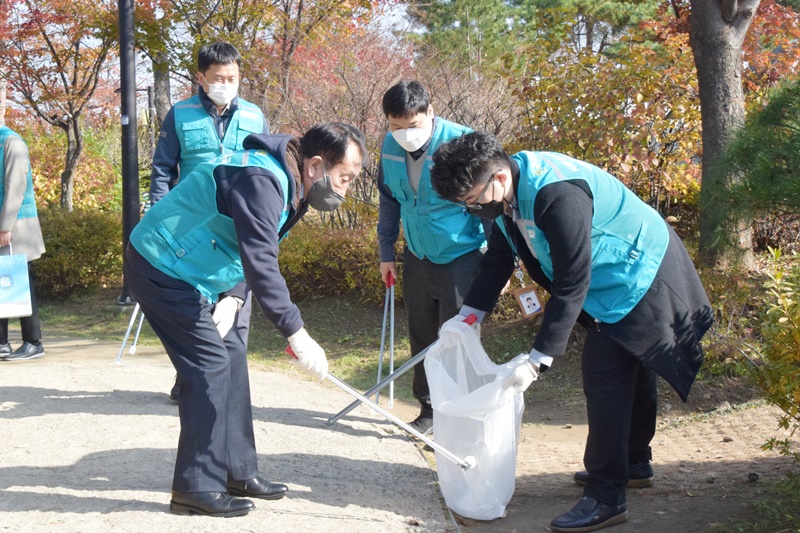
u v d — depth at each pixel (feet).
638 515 11.05
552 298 10.23
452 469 11.23
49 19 32.19
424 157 13.14
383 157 13.87
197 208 9.65
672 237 11.12
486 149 9.76
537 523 10.96
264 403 16.11
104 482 11.07
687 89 23.02
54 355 20.90
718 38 20.18
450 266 13.58
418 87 12.87
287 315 9.51
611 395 10.58
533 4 55.52
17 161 18.58
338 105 28.35
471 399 10.75
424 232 13.47
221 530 9.58
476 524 10.96
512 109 25.98
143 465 11.81
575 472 13.20
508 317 22.76
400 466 12.71
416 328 14.51
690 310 10.93
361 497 11.21
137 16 31.94
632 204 10.65
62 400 15.30
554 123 22.86
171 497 10.44
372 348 22.65
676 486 12.15
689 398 16.94
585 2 52.16
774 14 27.20
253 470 10.80
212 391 9.96
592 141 21.79
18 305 16.24
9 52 33.58
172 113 15.02
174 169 15.11
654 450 14.42
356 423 15.08
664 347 10.45
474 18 52.65
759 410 15.81
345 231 26.50
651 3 50.47
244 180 9.39
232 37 32.24
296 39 32.09
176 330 9.88
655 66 23.71
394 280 15.48
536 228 10.05
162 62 34.47
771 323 10.57
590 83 22.58
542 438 15.78
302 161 9.77
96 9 32.83
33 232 19.56
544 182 9.94
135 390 16.34
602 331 10.52
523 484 12.76
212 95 14.70
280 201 9.46
